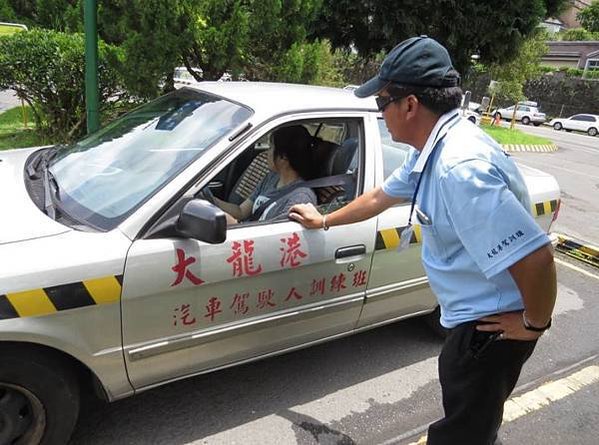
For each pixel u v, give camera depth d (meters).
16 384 1.90
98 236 1.99
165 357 2.19
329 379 2.93
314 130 2.74
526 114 33.38
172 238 2.07
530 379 3.15
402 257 2.84
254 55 6.98
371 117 2.76
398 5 8.36
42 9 12.71
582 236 6.32
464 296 1.69
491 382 1.73
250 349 2.46
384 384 2.94
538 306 1.47
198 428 2.44
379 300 2.86
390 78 1.56
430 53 1.53
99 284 1.91
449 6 8.16
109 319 1.98
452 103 1.55
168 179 2.15
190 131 2.44
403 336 3.48
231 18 6.07
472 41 8.79
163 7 5.73
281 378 2.89
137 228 2.02
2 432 1.95
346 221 2.36
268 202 2.60
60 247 1.90
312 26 8.82
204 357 2.31
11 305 1.77
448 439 1.83
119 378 2.11
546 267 1.40
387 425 2.61
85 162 2.56
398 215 2.79
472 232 1.44
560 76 36.72
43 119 7.79
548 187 3.55
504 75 23.75
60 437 2.07
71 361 2.04
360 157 2.72
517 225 1.38
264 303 2.39
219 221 1.95
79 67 7.17
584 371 3.27
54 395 2.00
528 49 22.81
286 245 2.37
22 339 1.81
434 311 3.35
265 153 2.79
